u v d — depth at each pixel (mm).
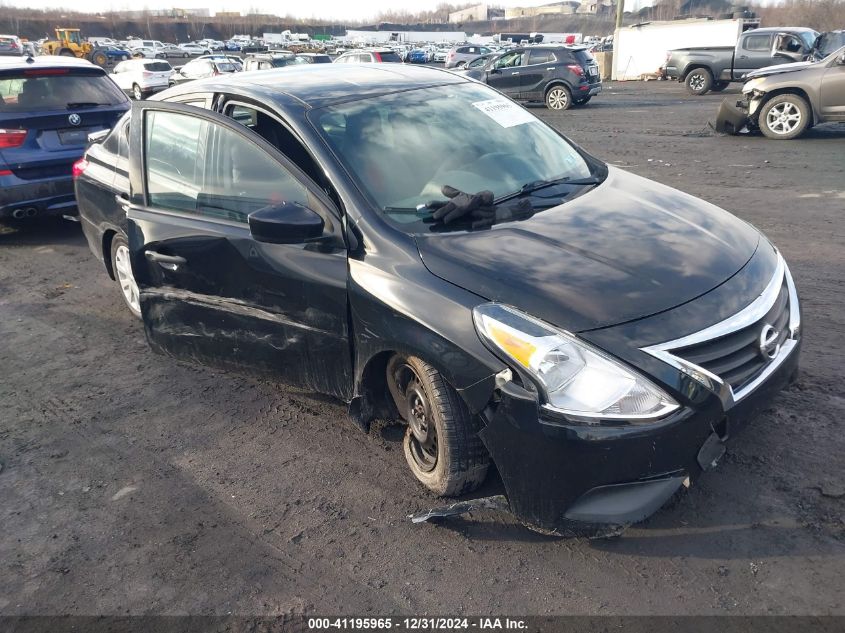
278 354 3625
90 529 3246
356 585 2793
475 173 3625
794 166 9648
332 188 3320
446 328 2793
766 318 2859
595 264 2867
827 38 19562
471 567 2824
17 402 4512
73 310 5988
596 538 2887
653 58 30547
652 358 2533
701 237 3166
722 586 2613
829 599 2518
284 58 28922
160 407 4305
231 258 3621
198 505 3357
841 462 3205
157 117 4129
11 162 7238
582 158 4176
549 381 2549
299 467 3580
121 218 5043
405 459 3539
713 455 2650
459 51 39875
